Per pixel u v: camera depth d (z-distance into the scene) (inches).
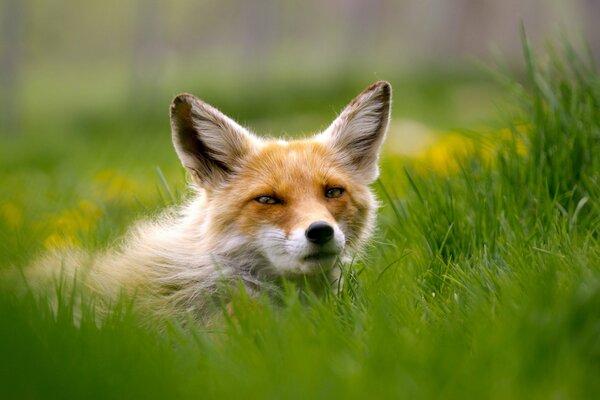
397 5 2957.7
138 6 2025.1
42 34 3459.6
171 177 691.4
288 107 1530.5
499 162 415.8
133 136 1280.8
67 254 377.1
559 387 210.8
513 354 225.8
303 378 216.5
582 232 362.3
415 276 346.9
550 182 401.1
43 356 227.9
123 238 413.1
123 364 233.1
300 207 341.7
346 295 315.6
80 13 3577.8
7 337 227.6
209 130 369.4
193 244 365.7
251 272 357.7
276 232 343.0
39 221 492.7
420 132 1001.5
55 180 729.6
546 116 421.4
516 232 359.6
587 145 406.3
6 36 1771.7
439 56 2351.1
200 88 1865.2
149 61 1951.3
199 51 3459.6
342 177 367.6
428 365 225.8
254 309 290.5
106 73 3159.5
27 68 3265.3
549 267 289.0
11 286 286.0
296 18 3457.2
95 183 654.5
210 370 238.4
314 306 294.4
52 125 1694.1
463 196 401.1
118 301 317.7
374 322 263.6
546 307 249.3
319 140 388.5
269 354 242.4
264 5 2342.5
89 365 230.7
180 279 352.2
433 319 284.4
